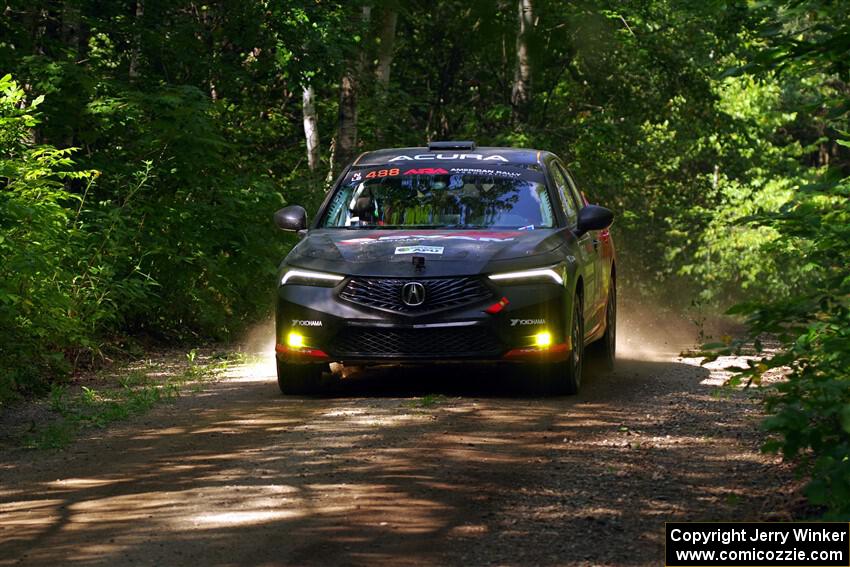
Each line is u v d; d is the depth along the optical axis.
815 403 7.97
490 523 8.77
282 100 38.66
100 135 23.30
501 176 16.03
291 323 14.41
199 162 22.81
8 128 17.92
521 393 14.84
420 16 37.84
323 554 8.00
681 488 9.84
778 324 9.23
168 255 22.17
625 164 39.81
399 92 37.91
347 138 34.66
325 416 13.13
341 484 9.93
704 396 14.77
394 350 14.02
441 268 14.02
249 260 24.14
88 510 9.26
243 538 8.37
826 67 9.00
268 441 11.80
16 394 15.18
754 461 10.80
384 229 15.45
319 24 27.58
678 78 37.69
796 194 9.98
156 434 12.47
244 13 26.81
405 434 12.00
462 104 43.44
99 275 19.56
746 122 41.44
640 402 14.23
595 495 9.60
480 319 13.91
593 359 17.91
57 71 21.58
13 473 10.75
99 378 17.31
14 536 8.54
